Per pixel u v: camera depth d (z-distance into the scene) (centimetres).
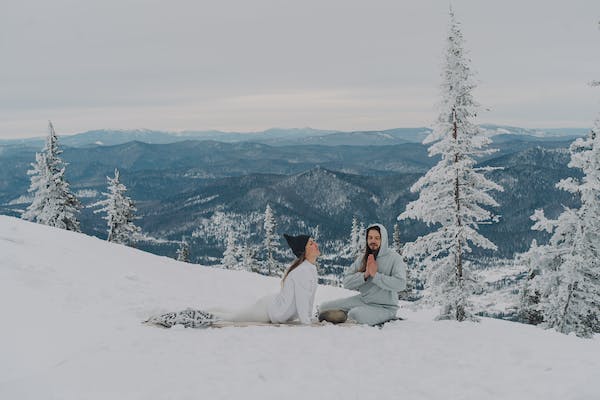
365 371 532
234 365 536
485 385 488
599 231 1953
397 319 824
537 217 2095
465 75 1791
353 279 814
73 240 1369
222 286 1373
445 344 645
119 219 4006
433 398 462
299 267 739
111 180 4022
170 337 639
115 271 1138
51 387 466
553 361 566
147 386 476
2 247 1012
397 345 634
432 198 1836
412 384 495
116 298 880
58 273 941
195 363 540
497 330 739
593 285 1931
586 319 1989
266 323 755
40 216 3478
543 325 2058
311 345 619
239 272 1755
